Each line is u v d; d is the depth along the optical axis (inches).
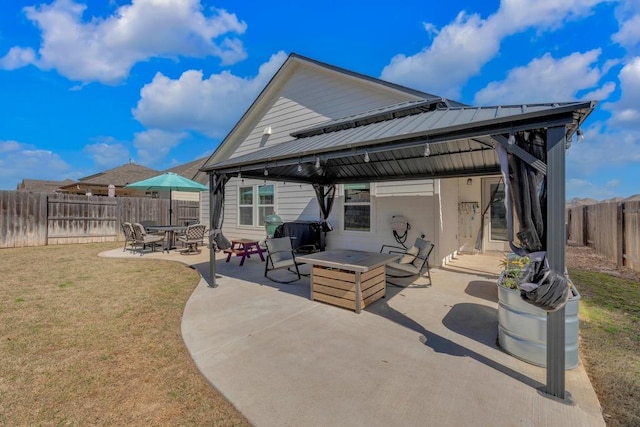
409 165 254.1
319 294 186.2
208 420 86.0
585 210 420.5
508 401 92.0
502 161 107.9
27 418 86.8
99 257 343.0
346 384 101.1
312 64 344.2
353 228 323.0
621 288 219.5
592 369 112.4
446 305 178.7
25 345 130.3
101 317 162.6
